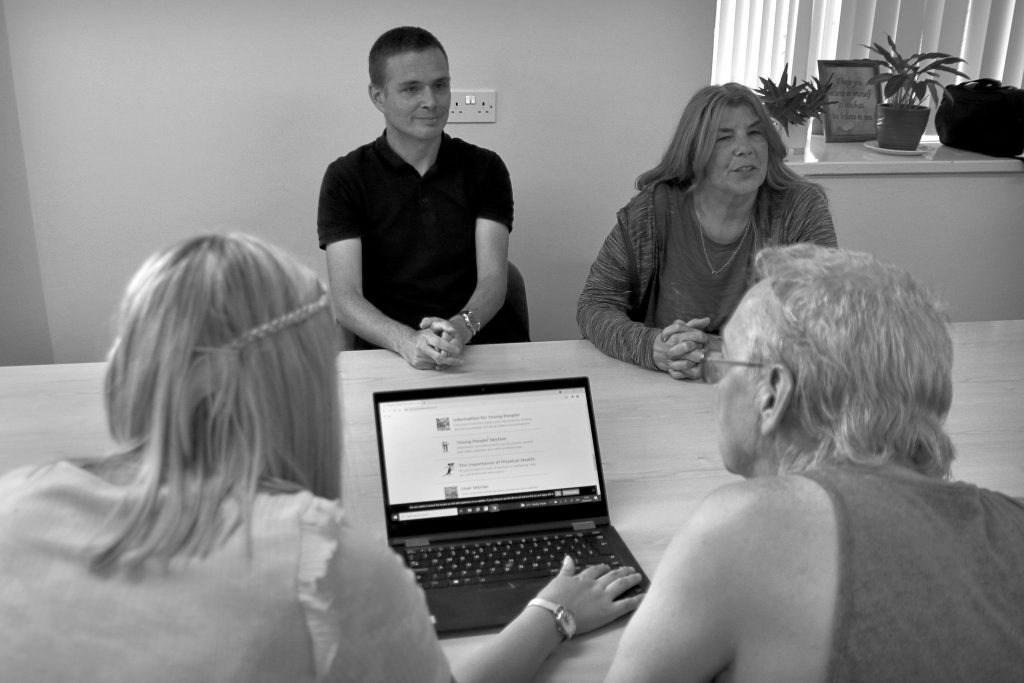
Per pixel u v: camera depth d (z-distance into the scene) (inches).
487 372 78.0
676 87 126.5
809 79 140.3
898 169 128.1
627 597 48.8
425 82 93.7
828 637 32.4
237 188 121.6
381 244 99.6
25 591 27.7
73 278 121.8
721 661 34.4
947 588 32.9
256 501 29.1
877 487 34.3
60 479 29.5
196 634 27.2
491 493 55.6
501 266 99.5
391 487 54.8
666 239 89.6
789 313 36.8
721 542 34.4
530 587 49.9
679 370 77.0
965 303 138.4
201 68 116.2
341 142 121.6
